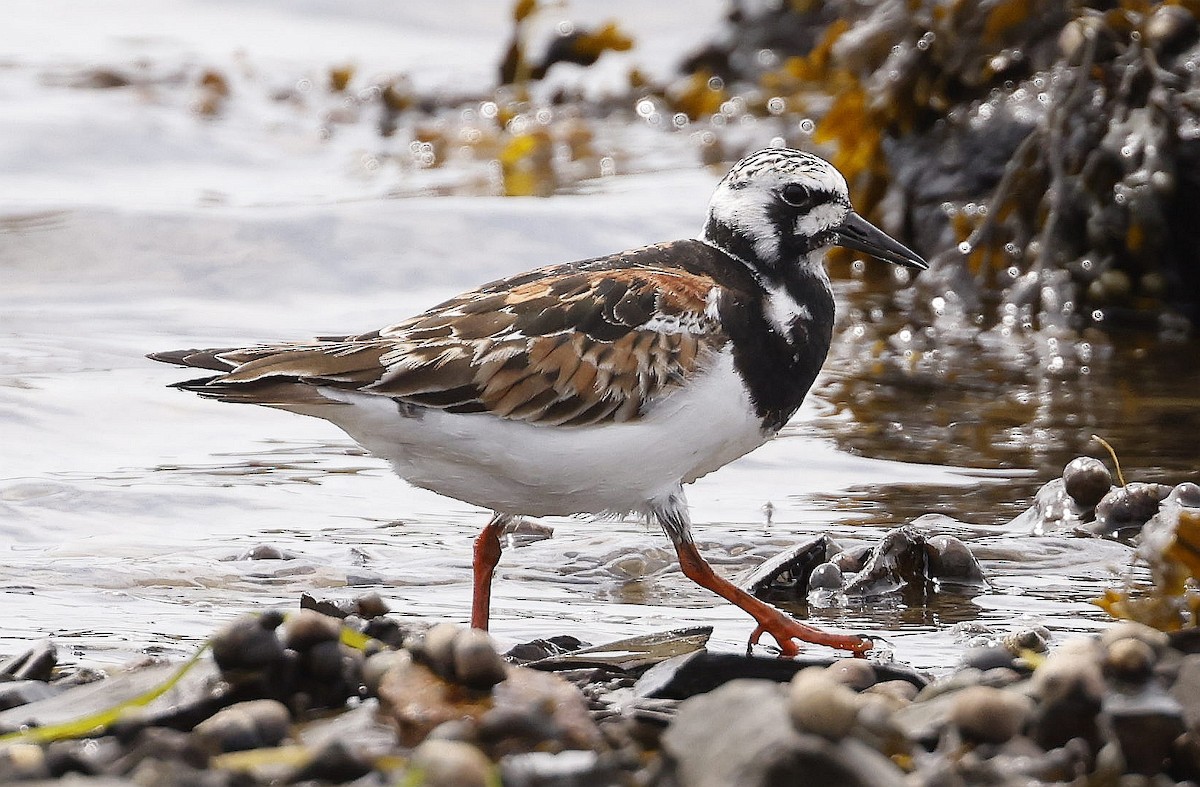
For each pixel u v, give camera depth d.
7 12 32.12
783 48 27.72
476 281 17.39
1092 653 6.65
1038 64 17.52
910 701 7.12
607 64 30.00
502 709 6.41
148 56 29.25
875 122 18.23
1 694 7.23
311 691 7.14
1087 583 10.09
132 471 12.35
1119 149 16.08
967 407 14.02
